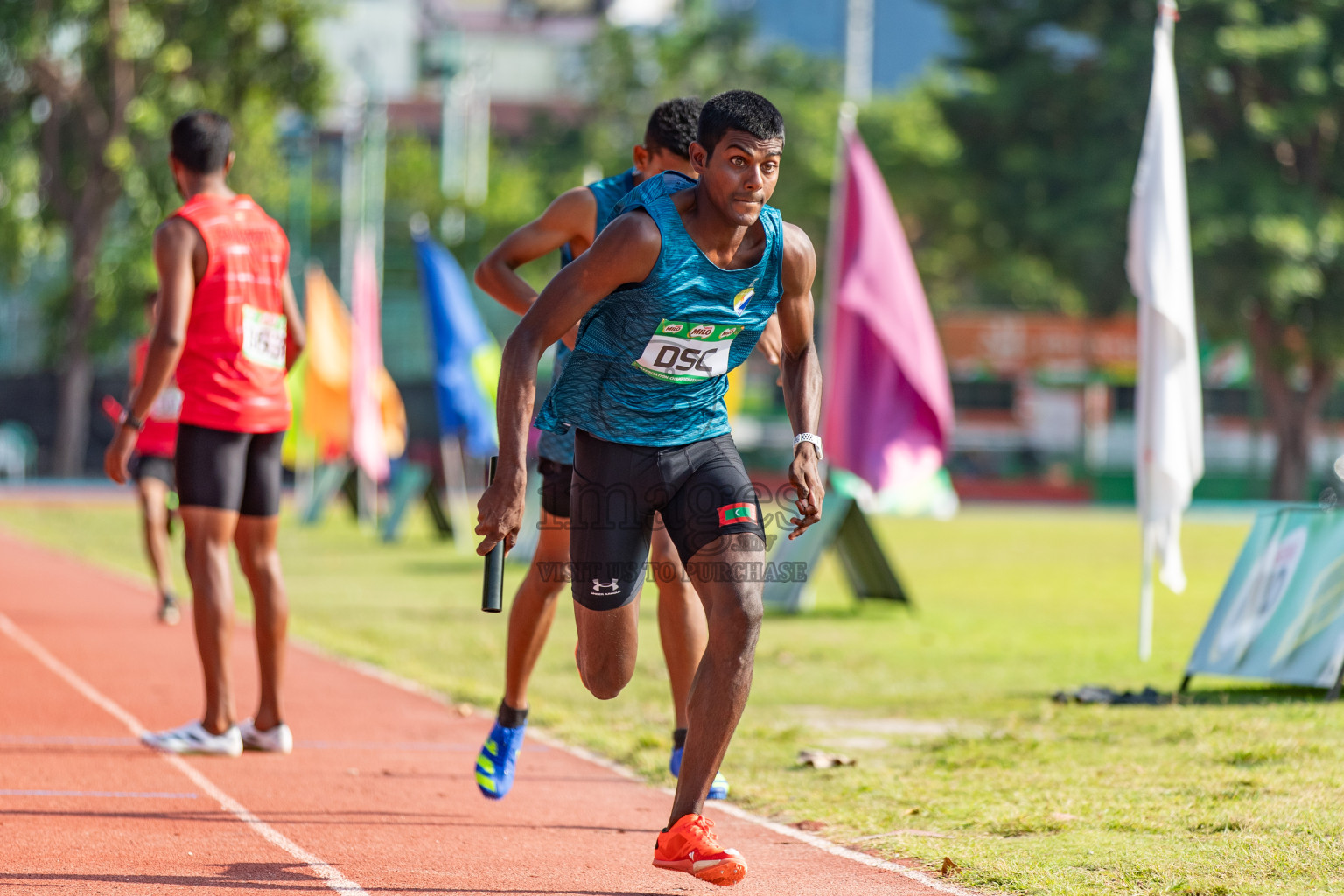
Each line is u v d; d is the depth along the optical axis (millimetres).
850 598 37156
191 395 15133
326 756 15562
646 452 10344
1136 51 105312
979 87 116000
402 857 11266
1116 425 129500
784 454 127562
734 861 9414
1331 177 109438
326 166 163500
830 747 16297
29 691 19328
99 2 91188
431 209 136875
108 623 27484
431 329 51438
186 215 15078
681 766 9922
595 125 174375
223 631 15266
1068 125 114562
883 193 33812
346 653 24016
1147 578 23875
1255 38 101812
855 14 166375
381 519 68250
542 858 11297
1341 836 11352
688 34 170250
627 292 10016
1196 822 11938
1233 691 19922
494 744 12953
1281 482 116875
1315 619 19094
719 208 9820
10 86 95625
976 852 11148
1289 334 111812
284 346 15883
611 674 10797
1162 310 22703
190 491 15172
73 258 100875
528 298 13414
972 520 84938
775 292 10375
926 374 33531
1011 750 15586
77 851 11227
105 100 96938
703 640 13547
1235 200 103688
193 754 15359
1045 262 117938
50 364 108188
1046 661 24391
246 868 10820
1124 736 16250
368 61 186875
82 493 92438
